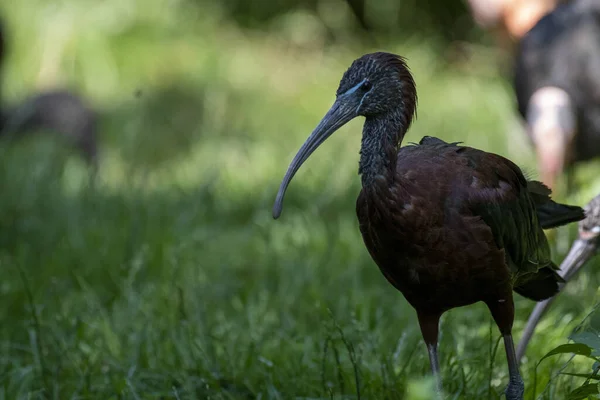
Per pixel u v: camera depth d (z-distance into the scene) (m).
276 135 17.50
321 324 8.73
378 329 8.66
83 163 16.03
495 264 6.59
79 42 20.33
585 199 11.21
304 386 7.82
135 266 9.75
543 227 7.48
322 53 21.31
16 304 9.89
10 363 8.57
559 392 7.47
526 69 13.02
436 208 6.44
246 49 21.25
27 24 20.56
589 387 6.30
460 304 6.86
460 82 19.64
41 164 14.51
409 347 8.52
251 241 11.96
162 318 9.08
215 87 19.64
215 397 7.72
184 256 10.87
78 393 8.01
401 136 6.57
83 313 9.37
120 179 14.78
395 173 6.48
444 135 16.34
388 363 7.79
